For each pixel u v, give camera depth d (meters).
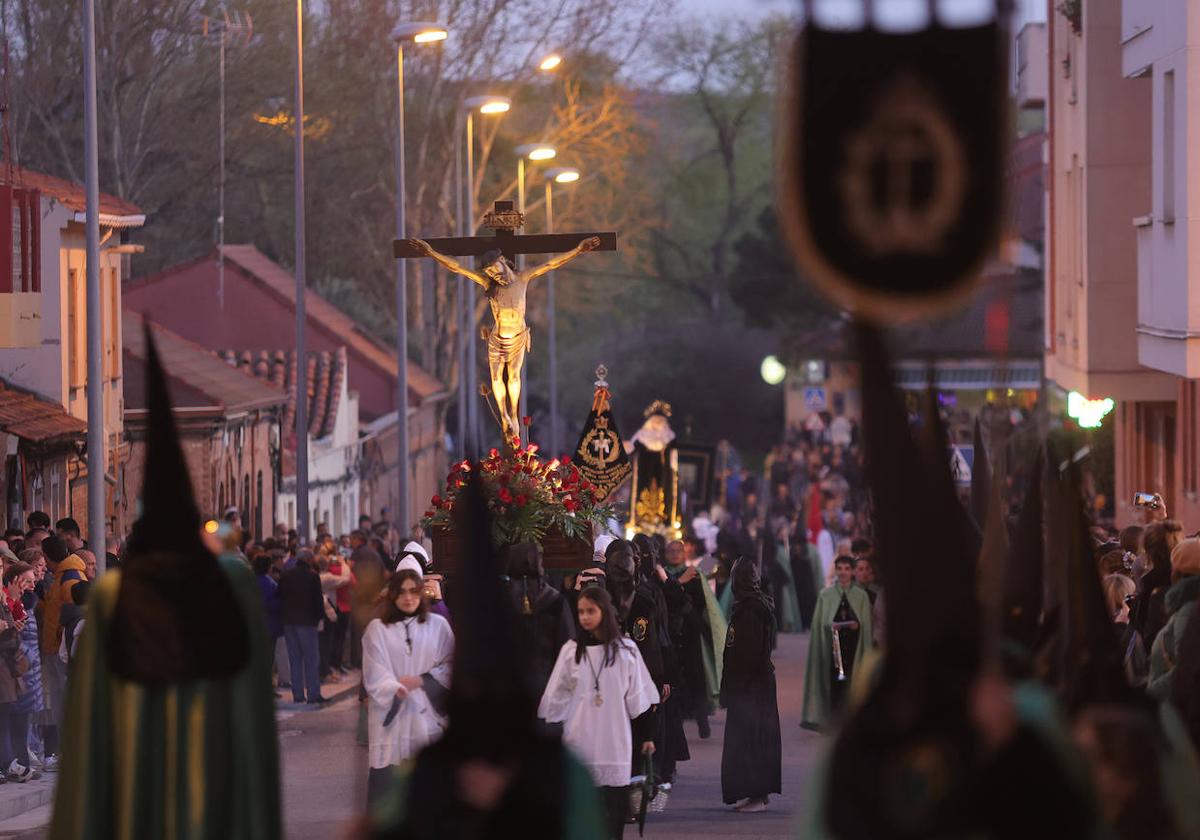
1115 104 95.81
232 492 129.75
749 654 46.41
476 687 19.31
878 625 49.38
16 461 88.56
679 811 46.47
